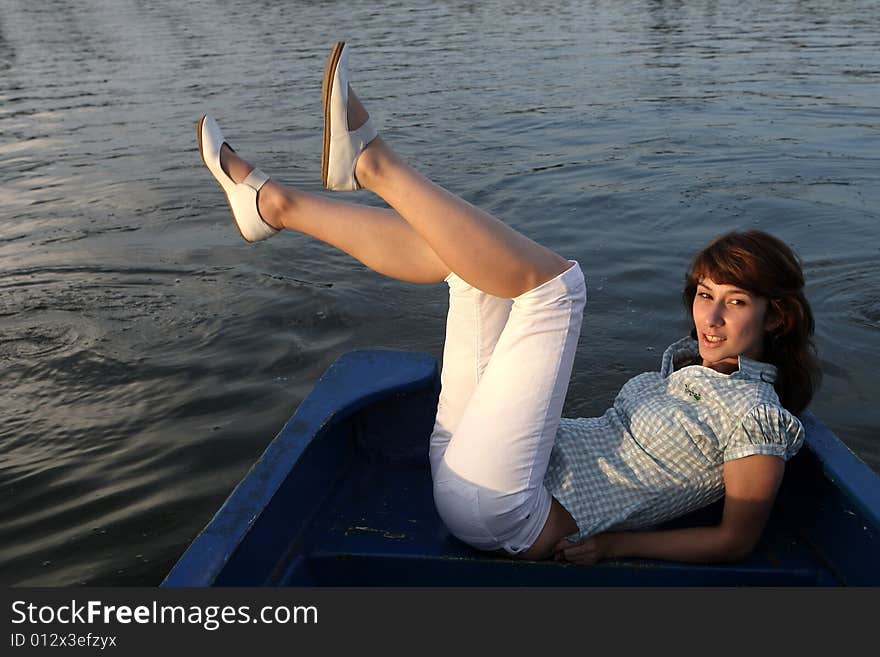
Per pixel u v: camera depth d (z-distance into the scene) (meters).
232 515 1.87
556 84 10.98
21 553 2.68
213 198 6.78
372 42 15.78
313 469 2.26
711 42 14.24
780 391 1.95
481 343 1.99
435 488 1.95
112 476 3.09
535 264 1.77
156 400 3.63
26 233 6.08
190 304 4.66
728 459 1.84
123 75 13.16
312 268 5.14
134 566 2.60
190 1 26.47
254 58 14.38
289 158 8.02
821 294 4.50
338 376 2.57
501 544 1.92
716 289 1.88
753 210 5.93
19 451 3.28
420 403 2.58
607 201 6.27
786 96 9.64
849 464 1.98
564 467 1.97
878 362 3.74
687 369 1.97
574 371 3.73
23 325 4.45
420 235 1.97
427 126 8.98
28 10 25.83
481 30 16.98
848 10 17.83
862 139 7.70
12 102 11.27
